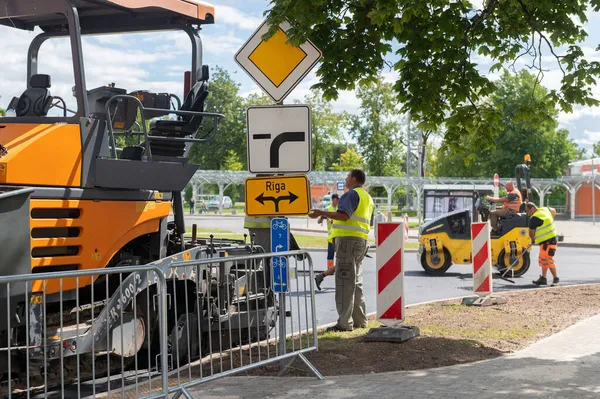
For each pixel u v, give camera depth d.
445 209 28.78
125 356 7.25
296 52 7.46
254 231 9.41
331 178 55.53
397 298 8.66
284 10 7.33
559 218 67.38
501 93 75.06
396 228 8.66
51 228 6.60
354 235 9.49
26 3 7.00
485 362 7.30
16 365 6.51
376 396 6.05
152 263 7.43
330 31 9.06
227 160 85.94
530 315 10.54
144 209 7.52
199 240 9.32
